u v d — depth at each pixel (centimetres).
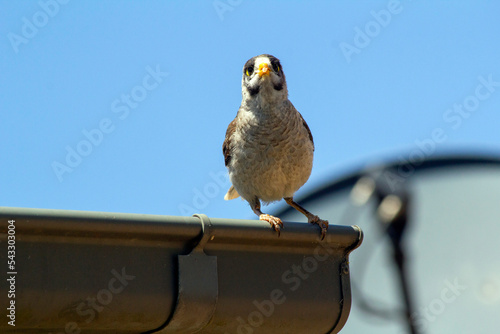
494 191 1920
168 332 586
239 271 612
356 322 1596
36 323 525
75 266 535
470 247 1791
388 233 968
